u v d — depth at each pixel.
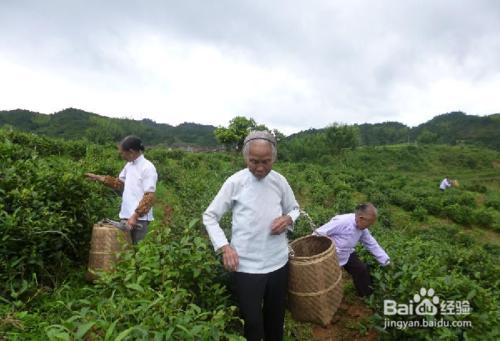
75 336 1.81
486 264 5.50
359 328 3.87
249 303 2.63
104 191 5.62
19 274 3.33
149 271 2.70
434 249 6.08
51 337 1.86
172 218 6.84
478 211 20.72
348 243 3.84
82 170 4.57
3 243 3.20
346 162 52.44
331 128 55.09
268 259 2.65
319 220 8.84
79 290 3.43
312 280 2.77
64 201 4.07
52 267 3.61
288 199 2.85
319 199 17.00
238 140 39.47
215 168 19.64
